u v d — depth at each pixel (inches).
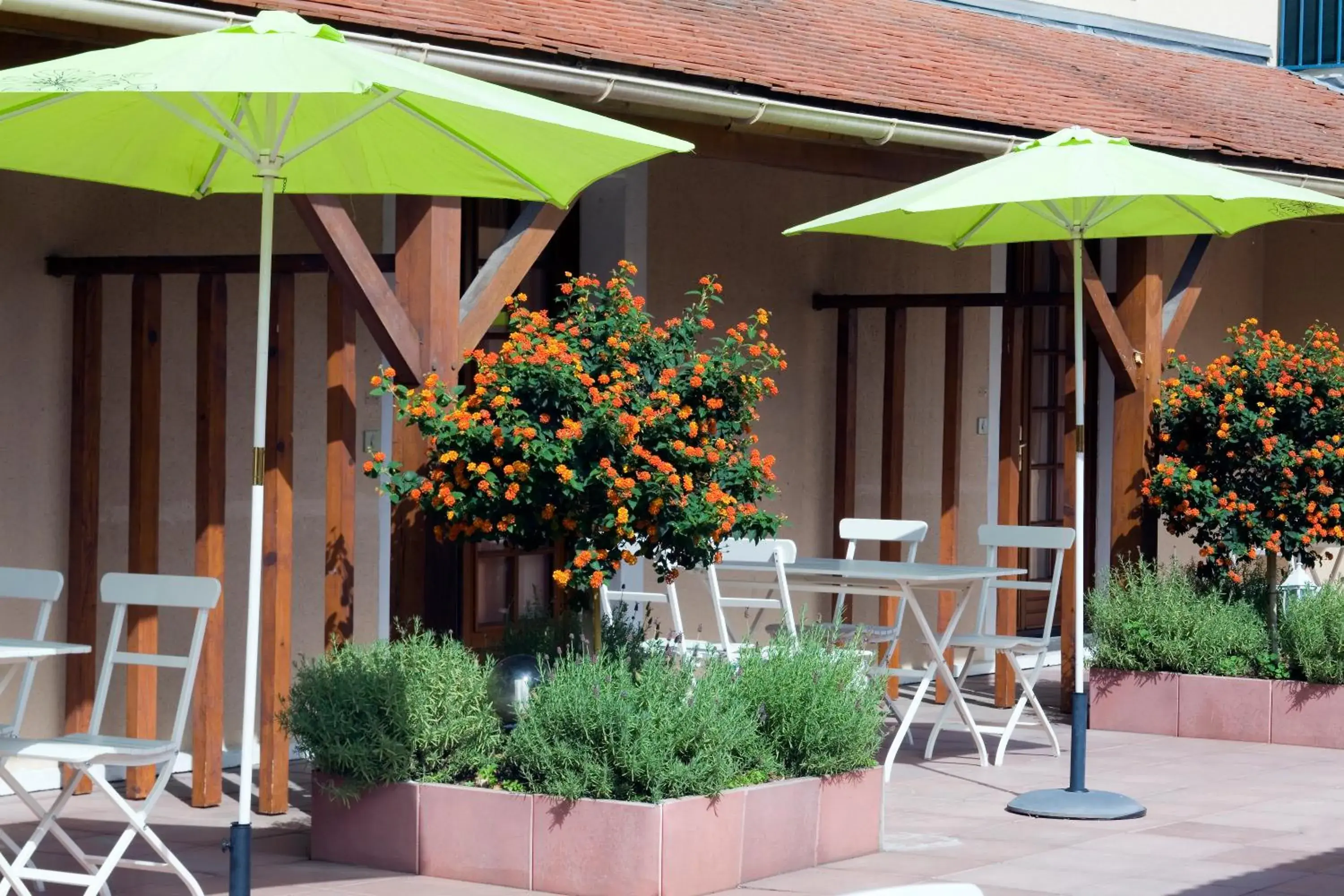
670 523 276.1
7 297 320.5
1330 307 594.9
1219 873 264.1
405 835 262.4
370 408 381.7
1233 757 374.3
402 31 290.7
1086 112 427.2
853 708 275.7
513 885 252.7
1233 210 336.2
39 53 269.1
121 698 335.6
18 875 234.1
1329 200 306.3
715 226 442.6
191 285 350.0
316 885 253.1
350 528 302.8
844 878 259.4
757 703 273.6
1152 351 415.5
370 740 263.0
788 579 377.7
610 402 268.5
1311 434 403.9
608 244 424.5
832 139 371.9
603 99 320.2
